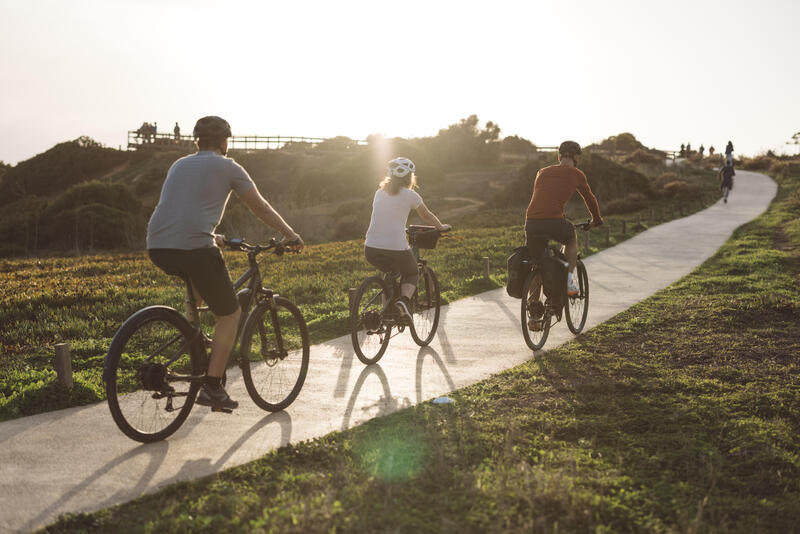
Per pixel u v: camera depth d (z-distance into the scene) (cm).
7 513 327
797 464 372
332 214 4053
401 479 351
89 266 1747
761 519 313
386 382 564
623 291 1056
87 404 514
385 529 300
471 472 355
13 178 6838
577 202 3956
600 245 1820
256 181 6144
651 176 5041
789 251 1614
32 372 599
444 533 296
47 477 370
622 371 579
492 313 909
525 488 336
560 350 667
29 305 1021
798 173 5016
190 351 448
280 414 481
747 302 866
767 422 439
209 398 439
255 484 356
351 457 390
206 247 415
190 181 415
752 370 574
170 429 436
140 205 3591
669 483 352
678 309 870
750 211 2958
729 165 3409
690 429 431
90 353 703
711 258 1493
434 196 5006
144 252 2358
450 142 6838
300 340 539
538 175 692
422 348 697
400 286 639
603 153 6328
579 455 386
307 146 7350
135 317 420
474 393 523
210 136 429
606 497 330
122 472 376
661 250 1689
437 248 1812
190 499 338
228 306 436
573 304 772
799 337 698
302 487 349
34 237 3198
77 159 7100
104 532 309
